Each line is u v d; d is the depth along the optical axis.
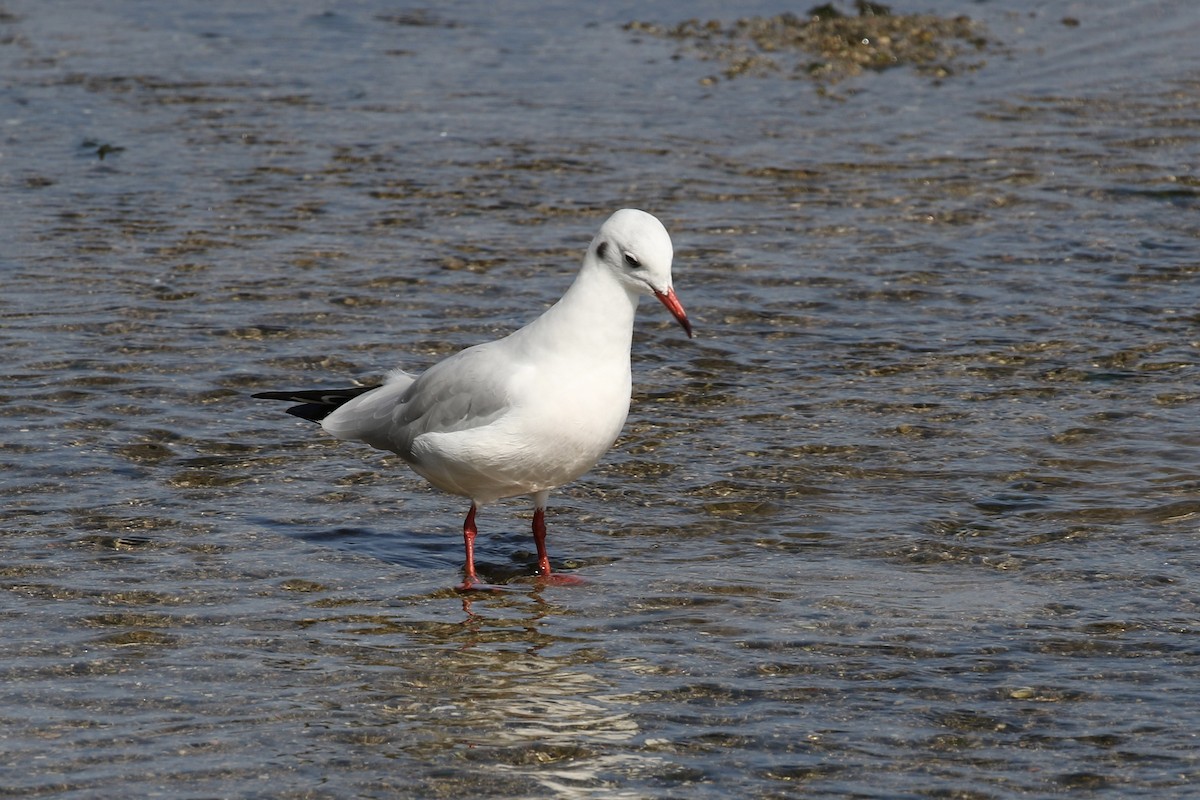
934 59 30.73
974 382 16.06
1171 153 24.31
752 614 11.25
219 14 34.16
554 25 33.56
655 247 11.05
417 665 10.44
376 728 9.52
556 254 20.09
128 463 13.89
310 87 28.41
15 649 10.50
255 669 10.33
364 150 24.59
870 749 9.27
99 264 19.34
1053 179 23.11
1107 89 28.27
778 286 18.97
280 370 16.22
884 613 11.23
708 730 9.52
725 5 34.97
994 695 9.96
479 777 8.94
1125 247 20.23
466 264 19.66
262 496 13.38
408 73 29.55
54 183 22.67
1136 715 9.66
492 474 11.59
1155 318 17.80
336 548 12.46
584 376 11.32
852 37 31.89
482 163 24.00
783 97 28.17
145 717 9.62
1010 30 32.91
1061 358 16.67
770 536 12.73
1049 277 19.22
